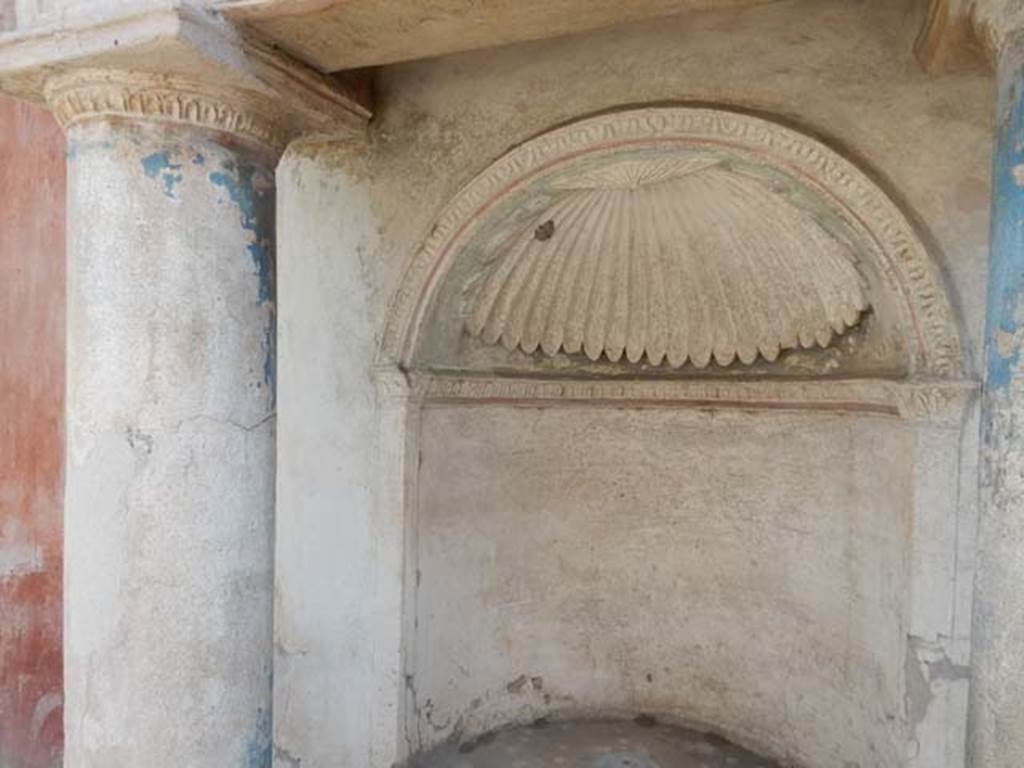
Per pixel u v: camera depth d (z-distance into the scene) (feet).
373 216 13.94
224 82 9.34
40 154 15.21
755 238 14.08
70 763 9.45
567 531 16.94
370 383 13.96
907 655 11.29
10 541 15.57
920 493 11.07
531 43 12.99
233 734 9.49
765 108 11.78
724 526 15.98
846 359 13.65
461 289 14.35
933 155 10.98
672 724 16.66
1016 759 7.19
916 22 11.02
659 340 16.05
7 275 15.44
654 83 12.35
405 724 14.07
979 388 10.60
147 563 9.11
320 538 14.32
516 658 16.48
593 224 15.01
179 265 9.24
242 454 9.68
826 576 14.07
